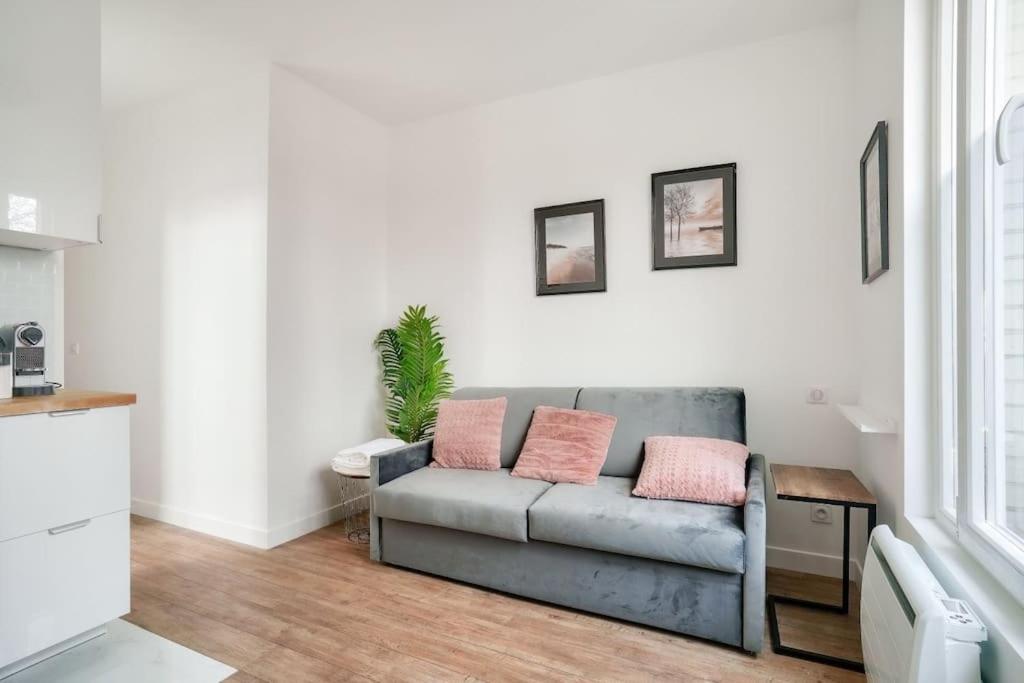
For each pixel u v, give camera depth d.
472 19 2.55
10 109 1.83
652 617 1.99
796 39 2.64
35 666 1.78
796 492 1.98
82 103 2.03
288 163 3.03
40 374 2.05
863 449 2.36
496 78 3.14
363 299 3.61
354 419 3.51
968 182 1.28
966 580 1.25
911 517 1.65
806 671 1.75
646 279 2.96
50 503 1.76
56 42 1.95
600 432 2.60
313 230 3.20
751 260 2.72
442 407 3.03
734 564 1.81
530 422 2.86
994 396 1.25
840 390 2.53
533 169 3.30
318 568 2.60
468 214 3.53
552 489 2.37
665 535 1.91
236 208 3.00
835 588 2.38
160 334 3.29
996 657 1.04
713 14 2.51
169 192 3.27
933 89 1.63
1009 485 1.20
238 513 2.98
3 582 1.65
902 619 1.18
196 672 1.75
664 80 2.94
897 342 1.75
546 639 1.95
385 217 3.83
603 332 3.08
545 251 3.24
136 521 3.29
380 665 1.79
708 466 2.18
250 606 2.21
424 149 3.71
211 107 3.11
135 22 2.53
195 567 2.60
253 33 2.64
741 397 2.53
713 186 2.79
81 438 1.86
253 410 2.92
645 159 2.98
